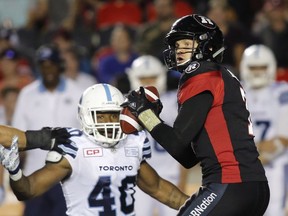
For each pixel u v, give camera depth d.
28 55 39.75
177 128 15.82
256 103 26.25
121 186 16.67
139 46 36.31
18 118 25.75
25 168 24.64
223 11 37.44
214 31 16.50
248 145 16.02
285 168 25.84
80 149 16.52
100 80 36.22
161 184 17.39
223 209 15.73
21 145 16.30
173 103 25.14
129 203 16.80
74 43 40.09
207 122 15.98
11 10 45.47
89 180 16.47
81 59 38.41
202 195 15.91
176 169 24.92
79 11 41.97
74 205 16.55
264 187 16.02
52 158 16.34
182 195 17.42
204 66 16.16
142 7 41.69
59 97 25.66
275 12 38.00
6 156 15.70
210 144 15.93
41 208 23.44
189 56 16.42
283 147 25.66
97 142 16.62
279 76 35.97
